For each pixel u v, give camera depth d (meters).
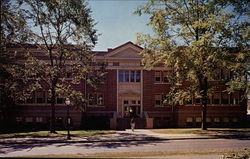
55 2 22.67
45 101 34.19
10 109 32.44
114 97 35.16
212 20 19.94
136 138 20.53
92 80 27.42
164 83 35.72
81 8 24.34
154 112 35.19
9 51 20.89
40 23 23.27
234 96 35.16
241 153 12.41
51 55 25.27
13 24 18.27
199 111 34.25
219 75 26.88
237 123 34.94
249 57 16.55
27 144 18.06
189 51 22.12
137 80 35.94
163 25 24.09
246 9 18.38
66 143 18.52
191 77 24.19
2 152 14.34
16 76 22.06
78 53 25.33
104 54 35.59
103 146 16.58
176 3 24.23
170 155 11.59
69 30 25.05
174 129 29.22
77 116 33.81
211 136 21.70
